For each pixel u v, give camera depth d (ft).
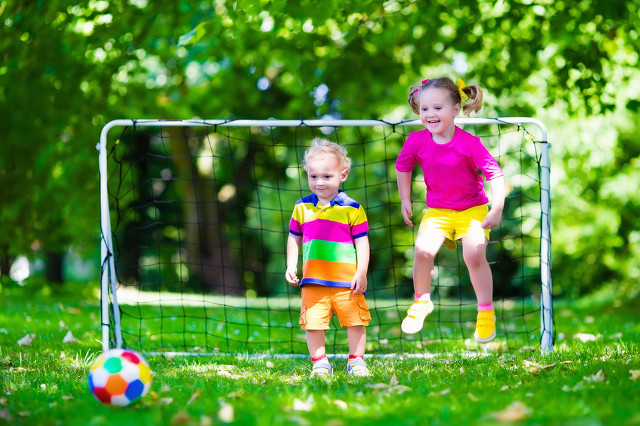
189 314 35.47
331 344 25.95
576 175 54.13
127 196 54.70
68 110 38.27
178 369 18.84
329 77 39.50
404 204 19.62
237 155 72.13
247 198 79.41
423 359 20.49
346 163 19.20
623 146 59.00
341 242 18.42
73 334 25.94
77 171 44.34
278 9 27.89
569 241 63.16
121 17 33.53
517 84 37.37
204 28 31.07
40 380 16.78
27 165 41.73
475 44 35.94
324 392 14.78
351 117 42.22
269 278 82.69
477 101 19.20
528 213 57.00
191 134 61.36
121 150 54.08
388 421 11.66
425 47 37.17
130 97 42.57
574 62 34.17
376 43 37.81
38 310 34.40
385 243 68.33
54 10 32.94
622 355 18.76
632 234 65.41
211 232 69.82
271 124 21.24
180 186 69.87
